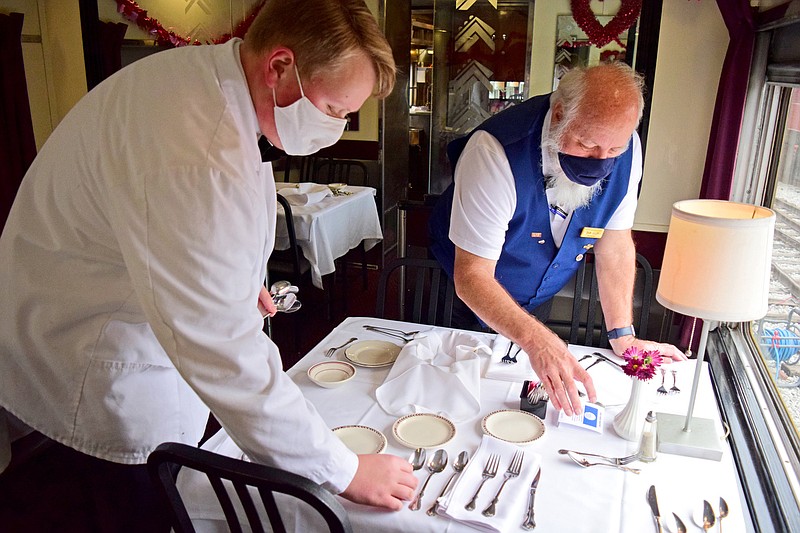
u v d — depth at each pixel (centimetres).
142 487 129
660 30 277
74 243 109
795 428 139
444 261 188
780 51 201
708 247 109
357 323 180
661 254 300
